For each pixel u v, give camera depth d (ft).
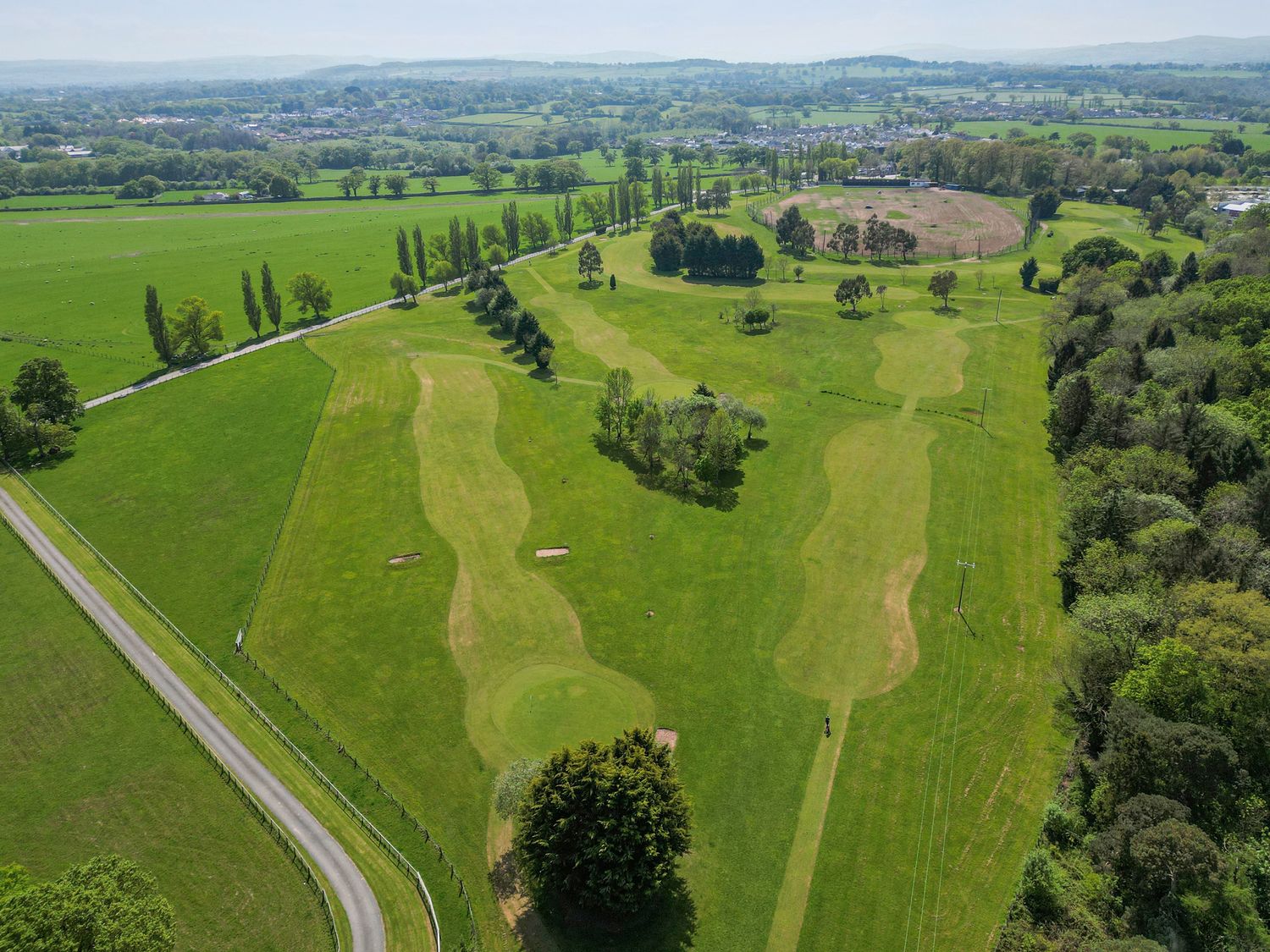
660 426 386.73
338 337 597.11
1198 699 212.64
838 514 358.02
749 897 194.90
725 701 255.29
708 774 228.84
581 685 261.24
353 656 274.98
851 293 654.12
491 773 229.04
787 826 213.25
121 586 312.50
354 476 393.91
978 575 314.35
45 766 230.48
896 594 304.30
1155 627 240.12
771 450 417.69
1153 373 410.31
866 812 216.74
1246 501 291.38
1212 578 257.75
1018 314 654.53
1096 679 237.25
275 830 209.67
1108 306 536.42
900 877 199.11
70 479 392.47
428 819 215.31
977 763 231.09
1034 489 377.09
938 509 360.07
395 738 241.55
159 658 274.36
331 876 198.49
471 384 506.48
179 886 194.39
